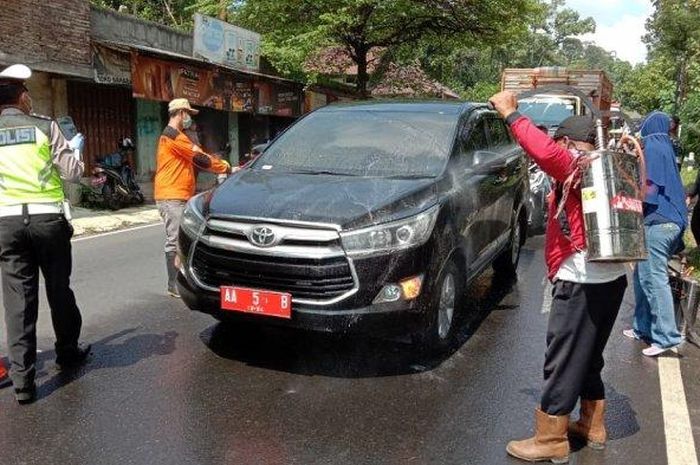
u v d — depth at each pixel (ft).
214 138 57.41
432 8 67.92
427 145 16.26
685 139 68.23
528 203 23.43
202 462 10.25
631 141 10.27
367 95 75.51
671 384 13.94
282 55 59.52
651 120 15.49
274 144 17.39
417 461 10.42
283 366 14.14
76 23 37.47
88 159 42.37
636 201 9.75
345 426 11.51
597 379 10.95
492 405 12.44
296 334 16.02
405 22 69.77
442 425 11.62
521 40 80.28
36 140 12.28
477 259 17.13
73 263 24.50
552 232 10.38
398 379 13.56
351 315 12.53
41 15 35.24
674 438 11.56
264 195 13.88
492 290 20.99
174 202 18.94
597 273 9.93
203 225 13.65
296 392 12.85
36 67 35.17
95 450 10.56
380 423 11.64
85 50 38.22
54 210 12.48
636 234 9.62
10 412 11.83
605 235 9.48
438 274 13.70
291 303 12.68
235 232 13.09
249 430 11.30
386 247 12.69
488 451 10.78
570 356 10.19
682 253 19.49
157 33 46.19
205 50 48.16
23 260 12.17
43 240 12.32
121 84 40.63
